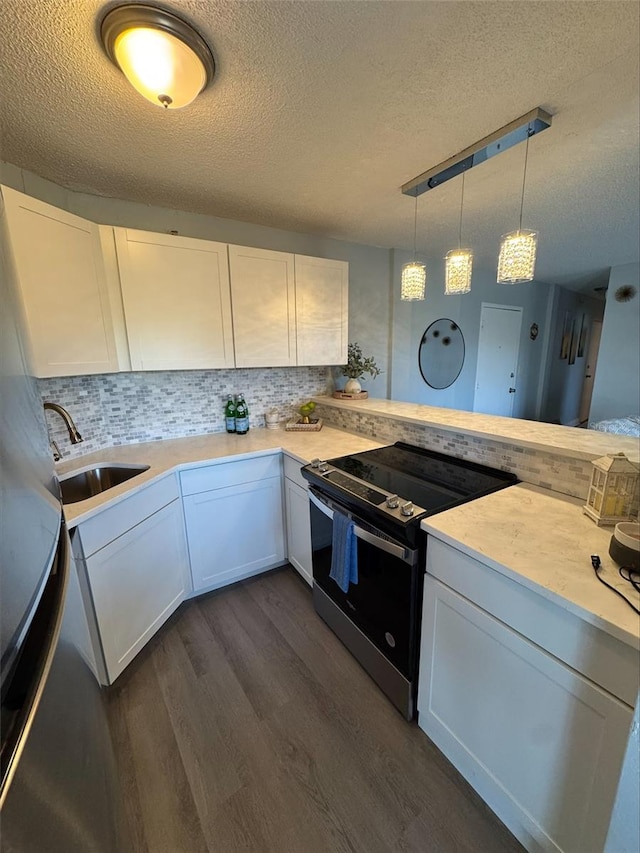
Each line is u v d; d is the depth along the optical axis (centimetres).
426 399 394
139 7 89
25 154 155
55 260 150
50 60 103
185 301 200
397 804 114
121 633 153
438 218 246
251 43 100
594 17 94
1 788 39
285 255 228
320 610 191
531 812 97
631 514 112
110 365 181
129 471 188
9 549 50
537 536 107
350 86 118
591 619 75
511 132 143
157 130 139
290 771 124
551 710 88
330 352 255
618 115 137
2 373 58
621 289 418
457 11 92
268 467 215
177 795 117
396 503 129
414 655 131
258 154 159
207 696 150
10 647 47
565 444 142
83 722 67
